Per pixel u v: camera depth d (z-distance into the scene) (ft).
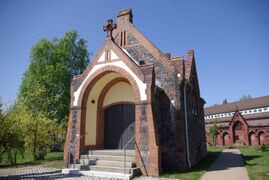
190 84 54.85
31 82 92.48
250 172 40.32
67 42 101.35
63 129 76.02
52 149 96.27
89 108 53.06
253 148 115.44
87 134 51.29
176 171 43.24
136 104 42.80
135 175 37.73
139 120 41.75
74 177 37.32
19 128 52.26
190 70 58.65
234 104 201.46
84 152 48.03
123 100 54.85
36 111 78.95
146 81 42.93
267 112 165.48
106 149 53.01
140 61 53.88
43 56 96.12
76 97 50.88
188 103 53.57
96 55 50.78
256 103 178.91
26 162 60.64
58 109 89.25
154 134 39.70
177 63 50.75
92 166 41.27
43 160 66.13
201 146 67.92
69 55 100.63
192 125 56.03
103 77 51.49
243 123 154.20
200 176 37.81
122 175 35.91
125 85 55.67
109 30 50.98
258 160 58.54
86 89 50.19
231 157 69.67
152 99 42.09
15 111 57.26
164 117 48.16
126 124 53.57
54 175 39.11
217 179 35.37
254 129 150.10
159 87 48.24
